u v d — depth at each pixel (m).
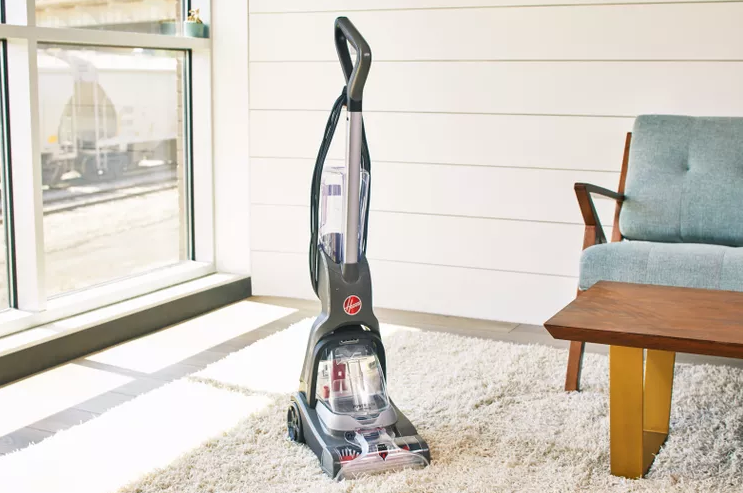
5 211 2.69
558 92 3.11
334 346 1.94
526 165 3.18
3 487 1.78
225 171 3.61
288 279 3.61
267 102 3.51
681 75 2.96
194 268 3.52
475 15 3.17
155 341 2.92
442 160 3.29
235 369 2.57
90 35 2.88
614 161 3.07
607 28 3.02
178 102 3.49
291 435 2.03
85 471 1.86
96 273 3.09
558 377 2.52
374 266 3.47
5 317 2.64
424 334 2.97
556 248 3.18
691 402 2.30
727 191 2.62
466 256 3.31
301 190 3.52
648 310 1.78
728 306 1.82
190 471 1.84
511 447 1.99
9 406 2.29
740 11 2.86
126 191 3.21
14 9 2.61
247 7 3.47
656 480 1.81
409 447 1.87
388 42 3.30
